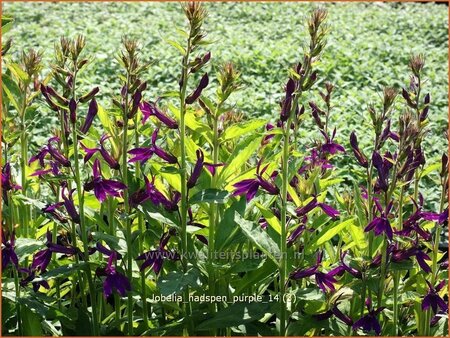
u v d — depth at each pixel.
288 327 3.83
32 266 3.70
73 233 3.74
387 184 3.55
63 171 3.93
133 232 3.87
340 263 3.75
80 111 7.77
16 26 11.55
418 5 13.77
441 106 8.52
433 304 3.78
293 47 10.40
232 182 3.86
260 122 3.71
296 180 4.18
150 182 3.86
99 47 10.05
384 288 4.01
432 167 3.83
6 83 4.22
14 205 4.16
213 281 3.88
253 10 12.78
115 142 3.70
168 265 4.04
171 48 10.21
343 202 4.41
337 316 3.74
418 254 3.68
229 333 4.03
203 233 4.02
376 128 3.76
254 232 3.67
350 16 12.66
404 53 10.44
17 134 4.07
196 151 3.68
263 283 4.13
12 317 4.11
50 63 3.68
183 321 3.79
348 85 9.17
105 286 3.55
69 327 3.86
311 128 7.72
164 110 4.21
